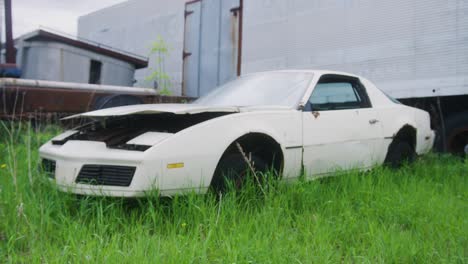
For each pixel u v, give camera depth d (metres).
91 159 2.81
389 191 3.62
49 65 8.36
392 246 2.38
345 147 3.92
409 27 6.20
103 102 7.64
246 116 3.20
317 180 3.60
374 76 6.59
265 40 8.14
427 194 3.65
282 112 3.45
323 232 2.60
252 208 2.98
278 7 7.95
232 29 11.34
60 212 2.67
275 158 3.40
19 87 6.87
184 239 2.39
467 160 5.18
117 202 2.80
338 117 3.89
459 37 5.70
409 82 6.18
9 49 8.97
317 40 7.30
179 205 2.84
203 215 2.65
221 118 3.07
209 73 12.02
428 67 6.00
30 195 2.99
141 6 15.12
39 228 2.55
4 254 2.26
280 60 7.88
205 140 2.93
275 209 2.90
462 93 5.67
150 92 8.76
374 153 4.27
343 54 6.98
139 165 2.69
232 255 2.18
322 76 4.00
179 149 2.81
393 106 4.62
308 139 3.59
